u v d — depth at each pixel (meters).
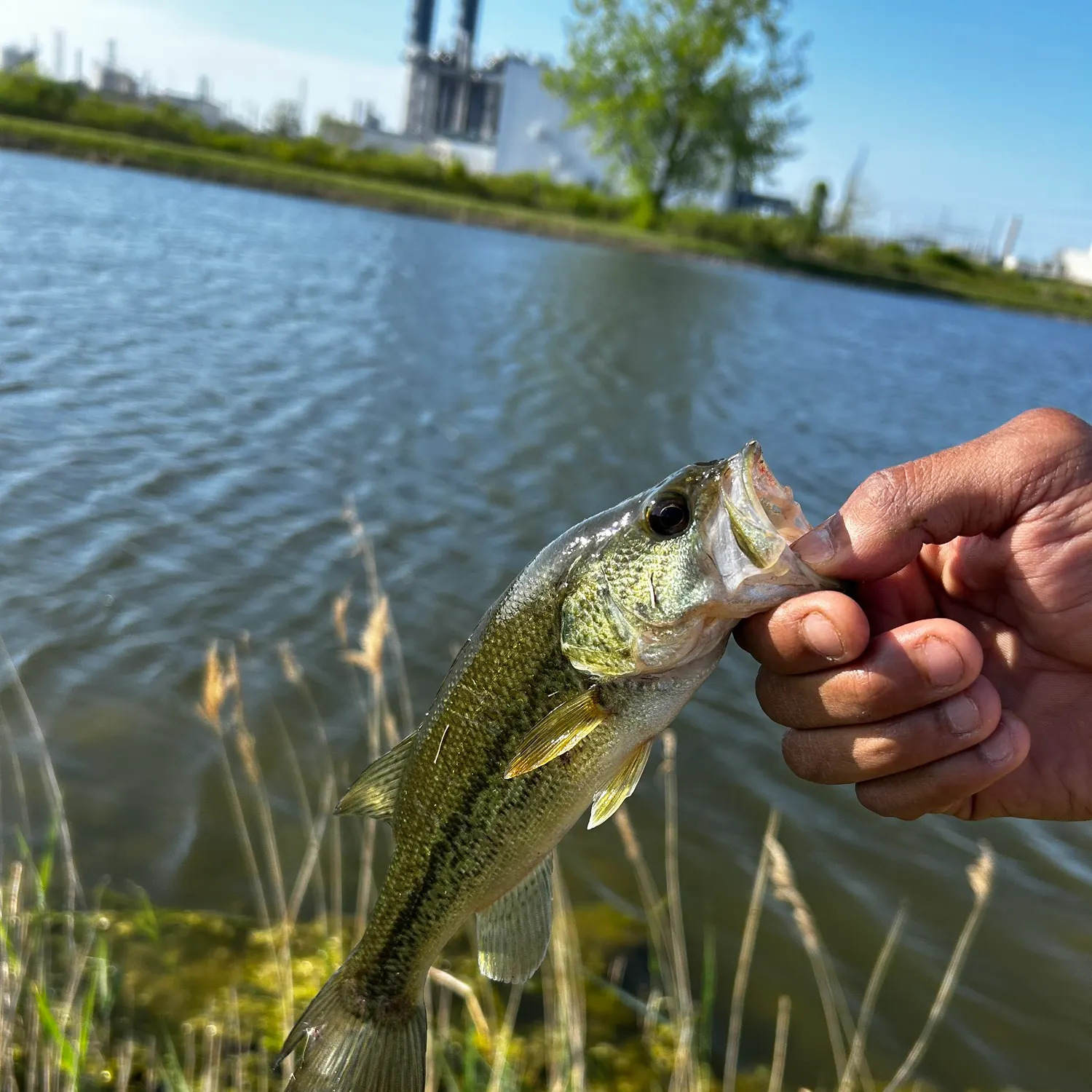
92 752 0.73
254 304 2.31
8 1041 0.41
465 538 1.18
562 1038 0.47
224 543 1.07
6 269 2.22
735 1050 0.52
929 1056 0.57
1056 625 0.26
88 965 0.50
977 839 0.79
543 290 3.24
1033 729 0.27
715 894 0.68
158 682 0.82
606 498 1.39
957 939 0.67
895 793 0.26
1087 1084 0.57
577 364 2.23
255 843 0.67
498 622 0.31
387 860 0.67
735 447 1.72
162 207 3.76
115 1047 0.45
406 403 1.70
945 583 0.28
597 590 0.29
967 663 0.24
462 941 0.57
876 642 0.25
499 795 0.31
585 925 0.61
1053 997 0.63
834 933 0.66
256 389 1.64
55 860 0.62
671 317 3.14
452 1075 0.46
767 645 0.26
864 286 6.07
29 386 1.47
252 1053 0.46
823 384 2.40
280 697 0.82
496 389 1.90
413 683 0.87
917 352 3.18
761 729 0.89
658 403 1.97
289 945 0.54
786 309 3.96
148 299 2.17
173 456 1.29
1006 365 3.13
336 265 3.06
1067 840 0.80
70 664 0.82
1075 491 0.25
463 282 3.13
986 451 0.26
